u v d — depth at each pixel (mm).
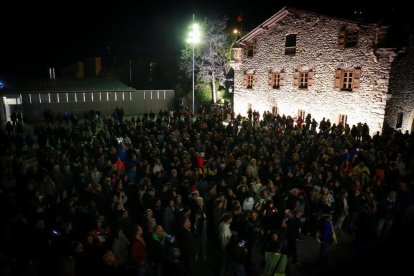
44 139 18344
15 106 31109
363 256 9148
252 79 31109
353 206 10406
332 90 24359
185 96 44125
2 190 12008
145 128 19625
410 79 22609
